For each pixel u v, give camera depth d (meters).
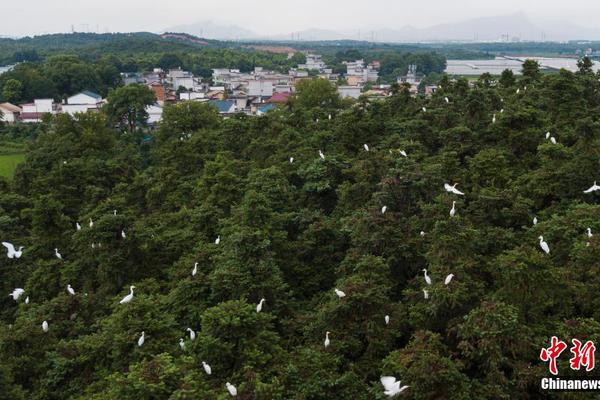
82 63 125.94
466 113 39.09
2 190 46.62
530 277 18.03
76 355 21.61
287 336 21.09
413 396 15.73
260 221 26.97
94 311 26.28
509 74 50.31
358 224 24.62
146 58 182.25
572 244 21.31
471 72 189.25
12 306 30.77
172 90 135.88
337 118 44.38
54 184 43.75
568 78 37.41
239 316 17.77
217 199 33.56
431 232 22.34
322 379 16.44
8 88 111.00
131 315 19.94
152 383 15.16
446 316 18.97
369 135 39.94
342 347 18.72
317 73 173.38
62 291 28.39
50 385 20.66
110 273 28.08
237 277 21.58
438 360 15.82
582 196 26.78
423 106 44.59
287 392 16.14
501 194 25.50
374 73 178.12
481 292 19.03
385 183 27.41
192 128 61.16
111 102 76.12
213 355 17.44
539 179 28.02
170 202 39.88
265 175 34.03
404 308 20.73
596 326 16.69
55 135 57.72
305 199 33.84
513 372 16.88
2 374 19.06
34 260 33.25
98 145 57.72
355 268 21.98
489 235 23.11
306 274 26.88
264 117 49.09
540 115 36.84
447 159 31.09
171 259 30.28
